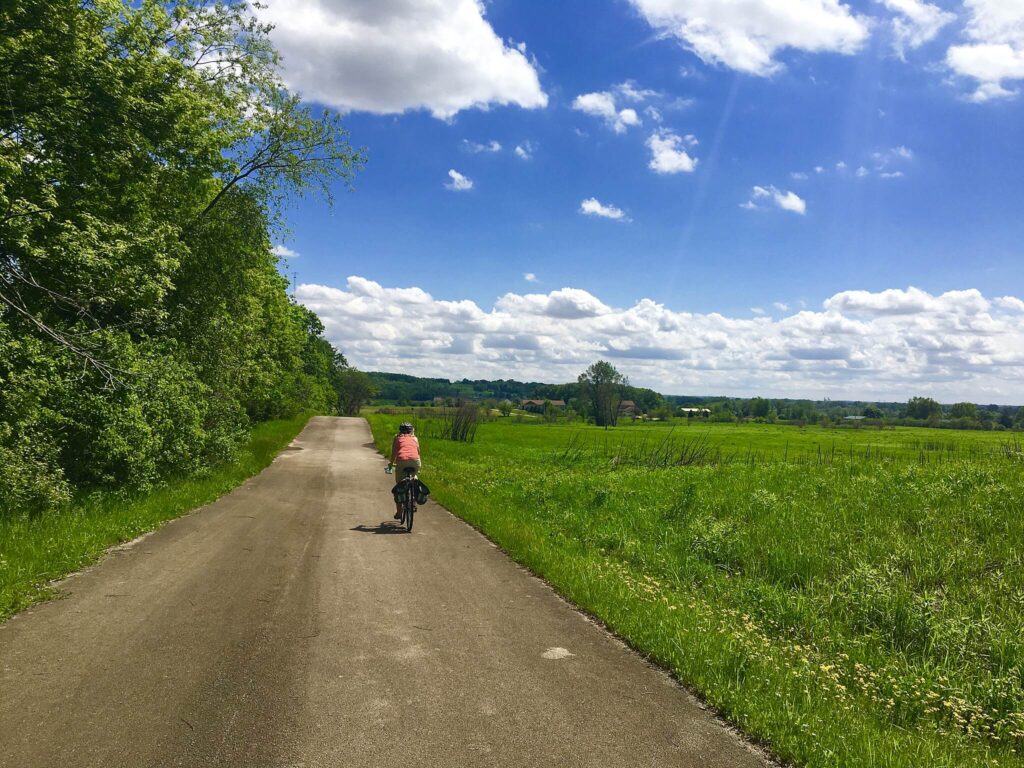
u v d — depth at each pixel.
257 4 20.66
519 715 4.15
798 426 125.06
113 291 14.37
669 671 5.11
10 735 3.61
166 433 16.16
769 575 9.23
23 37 12.95
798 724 4.08
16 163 12.40
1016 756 4.46
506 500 16.89
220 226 23.02
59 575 7.27
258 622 5.86
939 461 19.48
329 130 24.19
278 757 3.49
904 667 5.96
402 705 4.22
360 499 16.47
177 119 16.64
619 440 55.47
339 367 127.00
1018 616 6.92
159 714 3.95
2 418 11.48
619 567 9.27
